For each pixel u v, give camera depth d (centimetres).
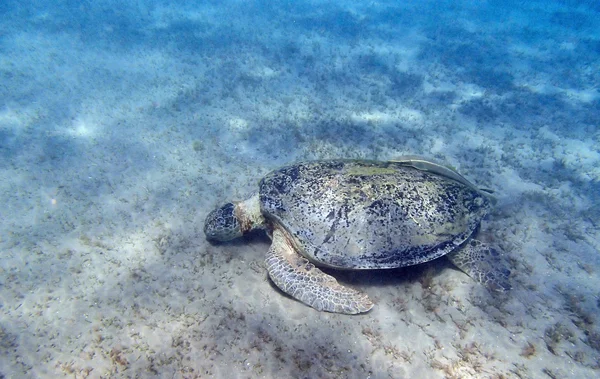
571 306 135
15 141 225
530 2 626
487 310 134
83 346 128
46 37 396
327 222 133
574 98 287
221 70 321
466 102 276
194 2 566
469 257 144
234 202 158
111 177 199
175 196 186
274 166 205
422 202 138
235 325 131
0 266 154
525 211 179
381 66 335
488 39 423
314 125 240
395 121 249
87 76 310
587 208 183
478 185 197
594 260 155
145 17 480
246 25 461
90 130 237
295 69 327
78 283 147
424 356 123
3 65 327
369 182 139
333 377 118
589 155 225
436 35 432
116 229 170
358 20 488
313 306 131
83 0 545
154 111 256
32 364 123
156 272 150
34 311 138
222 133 232
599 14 534
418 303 137
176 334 130
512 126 249
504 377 118
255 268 150
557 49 395
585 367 120
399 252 131
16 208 180
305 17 496
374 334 128
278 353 124
